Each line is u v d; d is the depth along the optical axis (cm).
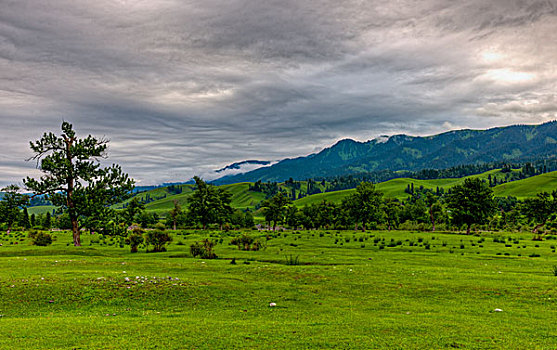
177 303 1880
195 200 12888
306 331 1356
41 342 1212
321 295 2070
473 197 10344
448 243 6328
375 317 1589
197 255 4262
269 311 1730
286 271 2827
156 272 2770
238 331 1355
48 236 5616
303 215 14725
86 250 4759
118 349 1150
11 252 4353
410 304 1858
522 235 8606
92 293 1994
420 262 3759
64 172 5562
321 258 4156
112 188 5928
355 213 11881
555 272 2753
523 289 2108
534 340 1234
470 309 1728
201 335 1299
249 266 3164
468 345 1184
